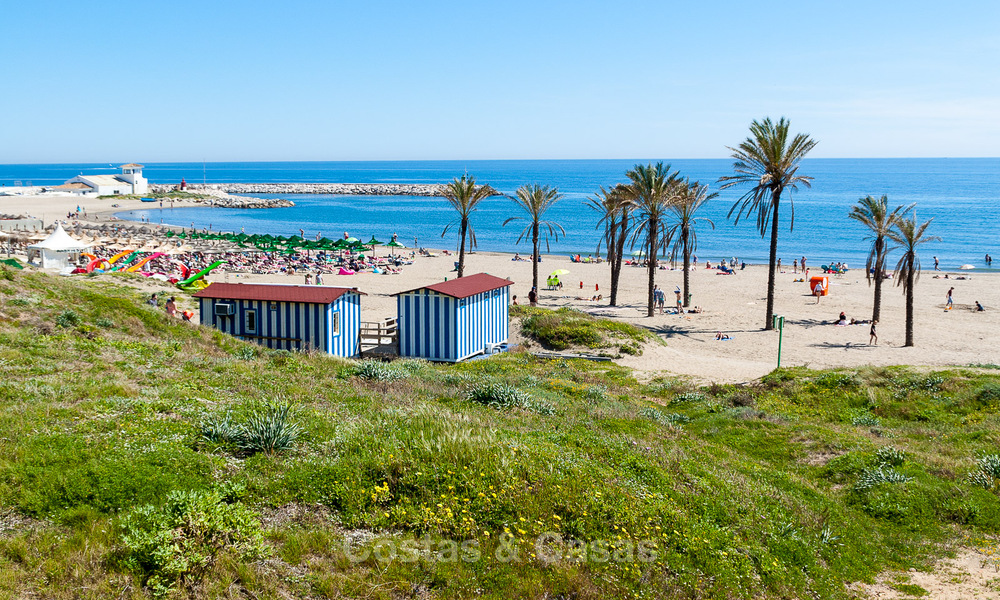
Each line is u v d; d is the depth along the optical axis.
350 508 8.96
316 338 27.88
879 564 10.06
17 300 20.91
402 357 29.50
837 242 99.19
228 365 17.56
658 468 11.72
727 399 21.95
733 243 99.19
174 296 37.09
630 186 46.91
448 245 99.31
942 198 186.50
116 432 10.36
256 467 9.80
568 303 52.19
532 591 7.58
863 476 13.38
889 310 47.59
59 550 7.11
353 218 143.25
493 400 17.30
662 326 42.81
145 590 6.71
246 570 7.14
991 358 33.66
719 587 8.37
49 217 125.12
